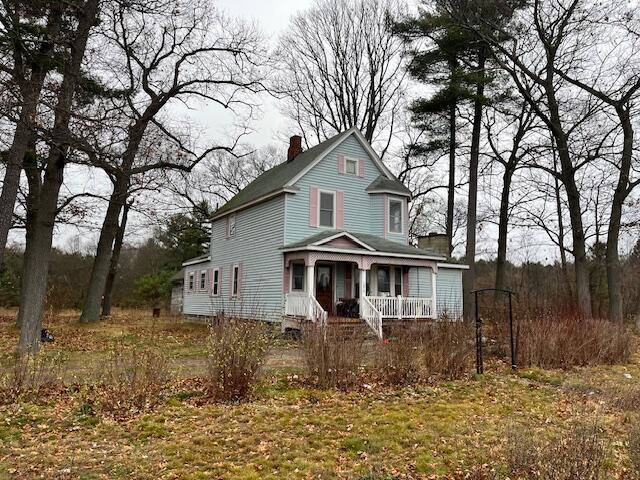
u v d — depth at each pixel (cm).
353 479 490
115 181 2205
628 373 1127
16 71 1238
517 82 2038
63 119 1215
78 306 3338
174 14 1512
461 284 2606
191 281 3033
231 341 809
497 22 2048
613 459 543
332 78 3322
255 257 2220
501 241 2769
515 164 2425
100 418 679
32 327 1257
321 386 875
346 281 2148
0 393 764
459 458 552
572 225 2086
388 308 1839
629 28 1834
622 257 2947
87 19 1359
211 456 547
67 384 859
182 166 2134
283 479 488
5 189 1259
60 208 1895
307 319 1744
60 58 1320
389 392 857
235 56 2167
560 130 2066
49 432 625
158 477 491
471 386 925
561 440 517
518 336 1193
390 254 1902
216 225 2720
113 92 1944
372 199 2255
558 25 1959
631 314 2708
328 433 629
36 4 1245
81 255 4209
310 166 2069
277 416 697
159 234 4194
